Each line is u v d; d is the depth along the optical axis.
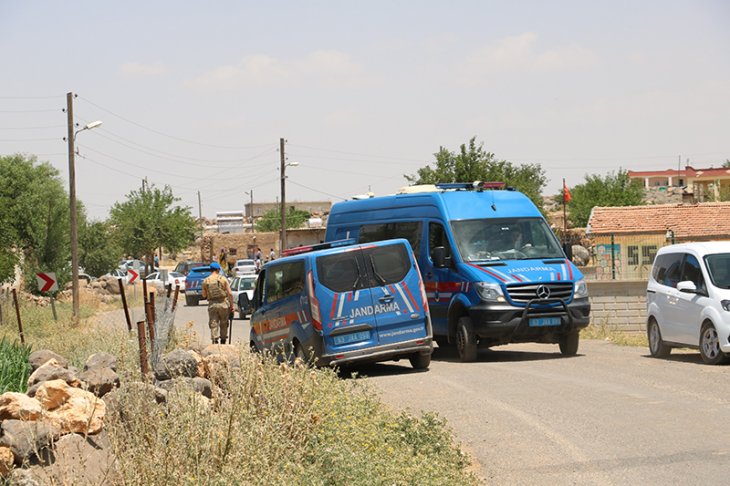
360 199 23.84
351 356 16.50
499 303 18.55
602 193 99.75
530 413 11.68
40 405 6.44
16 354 10.81
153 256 89.56
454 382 15.11
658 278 18.56
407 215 21.47
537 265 19.12
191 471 6.52
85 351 13.88
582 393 13.17
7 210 53.59
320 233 74.69
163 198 90.00
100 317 39.38
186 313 43.41
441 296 19.94
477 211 20.30
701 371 15.38
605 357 18.59
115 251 76.56
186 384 8.00
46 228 54.69
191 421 6.90
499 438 10.27
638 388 13.48
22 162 56.03
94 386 7.80
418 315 16.97
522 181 57.31
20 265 53.22
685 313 17.25
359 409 9.91
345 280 16.66
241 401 8.09
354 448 8.21
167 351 13.65
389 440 9.01
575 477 8.36
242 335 29.55
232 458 6.69
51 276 35.91
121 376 8.01
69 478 5.99
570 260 19.73
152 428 6.92
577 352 19.92
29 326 32.12
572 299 18.89
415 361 17.55
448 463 8.60
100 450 6.66
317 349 16.42
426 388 14.49
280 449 7.29
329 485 7.18
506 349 22.61
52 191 55.12
